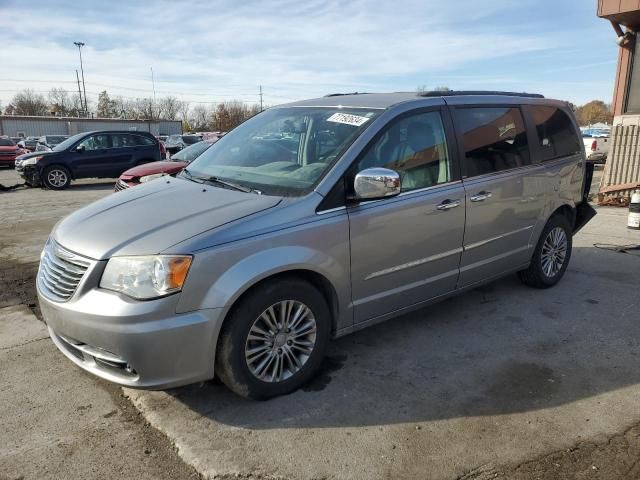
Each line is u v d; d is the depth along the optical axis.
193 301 2.73
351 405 3.13
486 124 4.30
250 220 2.95
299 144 3.72
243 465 2.61
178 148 24.02
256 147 3.96
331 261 3.21
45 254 3.26
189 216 3.01
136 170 8.79
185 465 2.61
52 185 14.27
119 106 90.06
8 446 2.73
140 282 2.67
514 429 2.90
